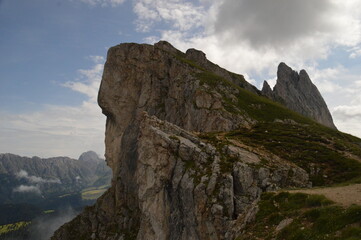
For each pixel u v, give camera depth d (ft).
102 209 338.13
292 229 66.69
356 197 72.38
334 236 56.08
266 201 88.38
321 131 226.58
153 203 159.94
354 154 160.45
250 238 75.51
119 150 376.27
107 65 402.31
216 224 114.32
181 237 131.95
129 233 277.44
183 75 349.61
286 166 138.72
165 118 335.47
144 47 398.62
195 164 148.66
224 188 123.13
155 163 166.61
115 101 389.60
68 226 357.41
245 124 234.58
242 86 436.76
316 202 74.43
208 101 269.85
